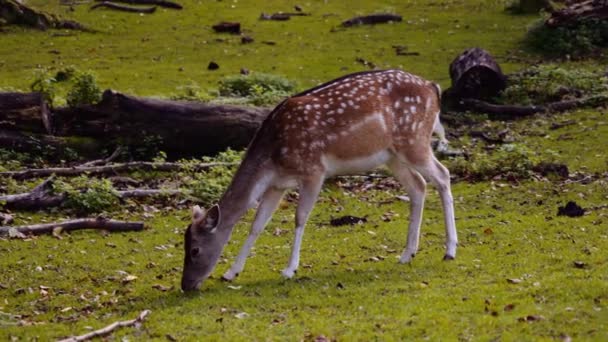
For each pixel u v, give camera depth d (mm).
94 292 11180
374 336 8727
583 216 14016
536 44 30266
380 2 39969
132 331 9336
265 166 11133
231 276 11211
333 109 11133
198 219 10938
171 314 9836
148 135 18672
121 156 18516
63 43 33031
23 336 9406
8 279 11797
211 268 10898
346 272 11234
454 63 24250
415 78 11781
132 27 35656
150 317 9750
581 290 9641
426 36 33031
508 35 32281
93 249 13188
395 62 29531
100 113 19016
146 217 15070
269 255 12602
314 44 32500
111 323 9680
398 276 10930
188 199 15953
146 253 12977
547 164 17359
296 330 9039
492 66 23453
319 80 27562
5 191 16062
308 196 11086
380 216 14938
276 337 8844
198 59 30688
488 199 15758
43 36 33906
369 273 11109
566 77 23984
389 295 10070
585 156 18578
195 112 18797
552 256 11461
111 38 34031
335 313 9562
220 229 10969
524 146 18312
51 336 9367
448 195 11695
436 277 10812
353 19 35312
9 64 29781
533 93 23578
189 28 35469
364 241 13211
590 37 29578
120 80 27578
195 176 17250
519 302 9422
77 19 36500
